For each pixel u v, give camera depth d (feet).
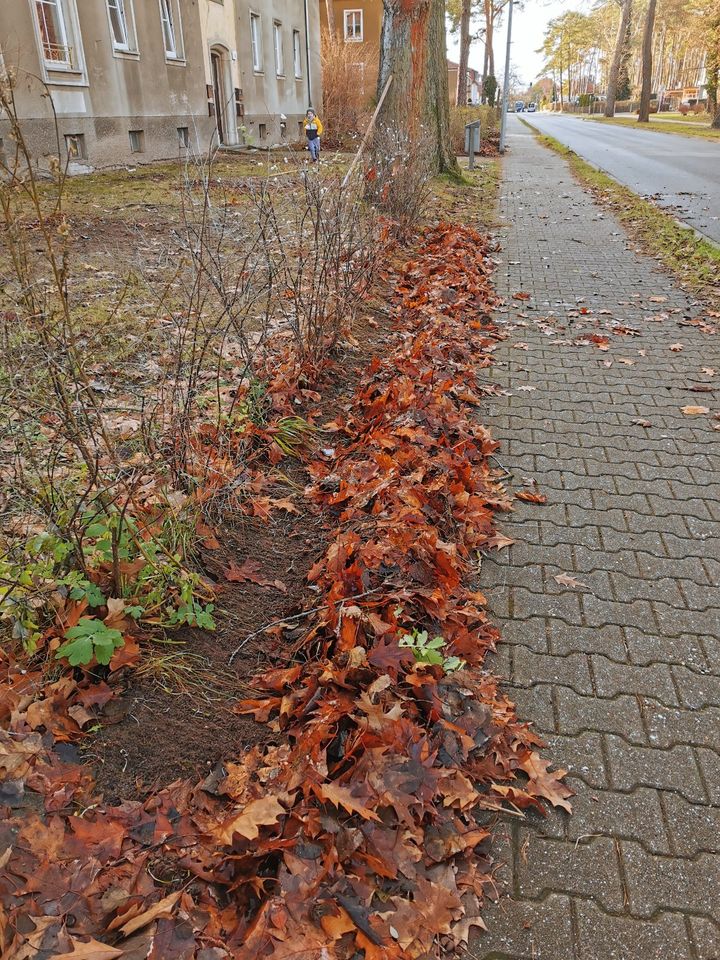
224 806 7.79
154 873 7.04
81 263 24.29
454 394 18.39
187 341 16.85
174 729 8.53
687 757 8.80
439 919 6.94
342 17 142.00
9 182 9.86
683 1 224.12
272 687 9.28
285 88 94.22
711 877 7.48
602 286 29.89
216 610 10.36
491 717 9.02
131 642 9.11
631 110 269.85
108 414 14.30
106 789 7.77
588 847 7.77
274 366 16.83
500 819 8.05
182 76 65.46
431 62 52.11
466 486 14.07
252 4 81.41
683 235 37.42
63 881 6.77
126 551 9.84
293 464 14.38
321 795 7.55
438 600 10.59
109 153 54.19
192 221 18.57
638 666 10.14
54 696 8.31
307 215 20.56
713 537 13.00
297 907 6.75
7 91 10.12
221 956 6.38
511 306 27.22
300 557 11.90
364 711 8.56
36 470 10.37
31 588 9.02
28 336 10.71
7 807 7.30
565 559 12.42
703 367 20.97
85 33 50.14
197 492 11.37
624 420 17.63
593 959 6.79
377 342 21.24
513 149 100.94
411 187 33.06
